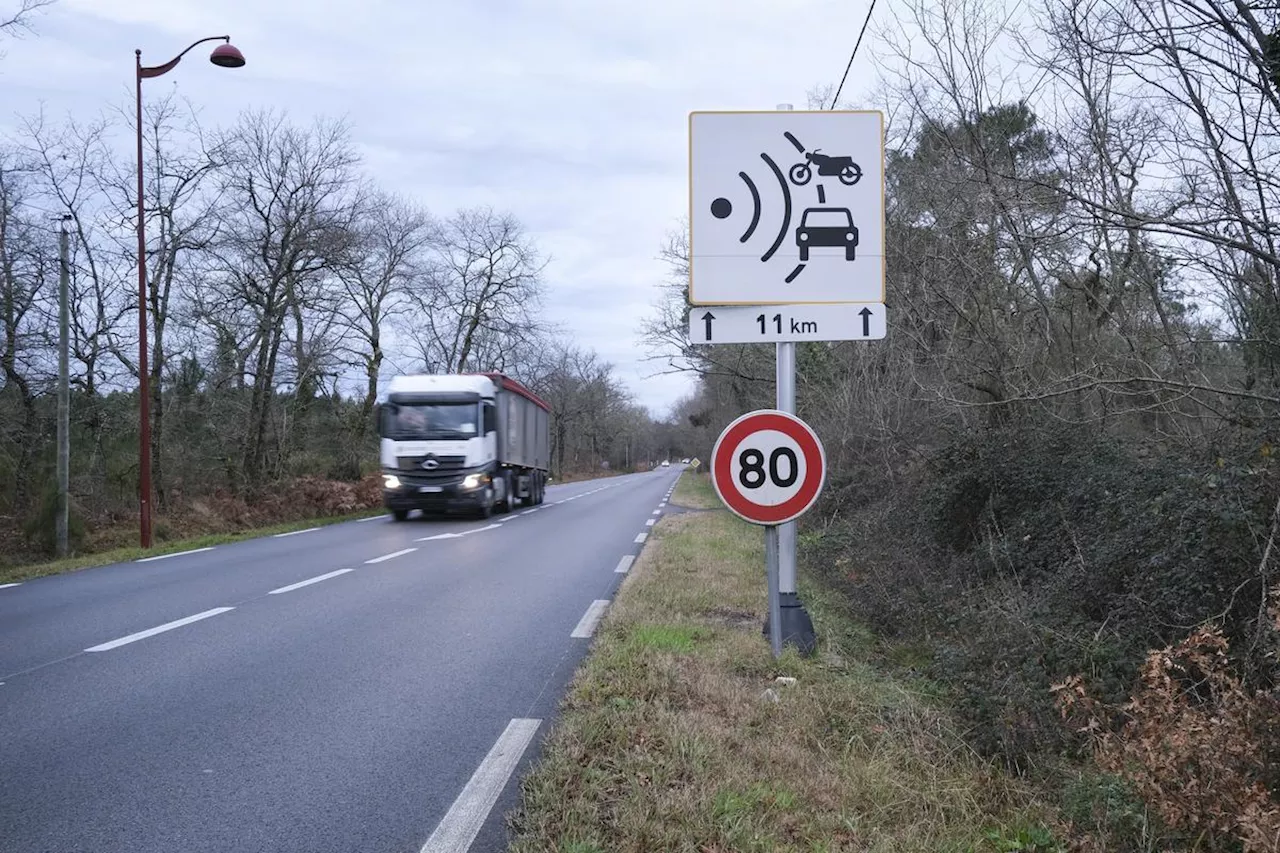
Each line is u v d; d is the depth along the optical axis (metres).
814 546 12.43
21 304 23.50
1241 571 5.27
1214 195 6.41
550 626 8.08
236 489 29.12
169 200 24.67
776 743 4.67
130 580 11.74
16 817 4.02
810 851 3.61
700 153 6.11
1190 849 3.68
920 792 4.23
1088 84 7.77
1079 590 6.62
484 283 47.19
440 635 7.75
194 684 6.22
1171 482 6.39
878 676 6.19
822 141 6.10
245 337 30.34
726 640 6.84
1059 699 4.65
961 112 10.09
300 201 28.97
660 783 4.11
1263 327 6.81
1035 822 4.11
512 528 18.98
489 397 21.98
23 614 9.12
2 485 24.16
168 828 3.91
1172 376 7.84
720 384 35.34
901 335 14.33
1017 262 10.54
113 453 27.05
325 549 15.12
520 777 4.36
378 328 38.31
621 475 97.12
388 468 21.19
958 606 7.53
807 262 6.07
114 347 25.38
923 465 12.40
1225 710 3.84
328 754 4.80
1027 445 9.63
